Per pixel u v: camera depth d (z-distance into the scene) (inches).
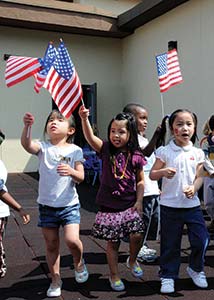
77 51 406.3
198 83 301.9
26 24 369.4
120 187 119.7
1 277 132.0
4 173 115.4
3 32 376.8
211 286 124.6
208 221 204.4
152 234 149.3
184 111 125.7
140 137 144.0
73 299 116.0
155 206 146.7
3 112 379.6
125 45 415.8
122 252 156.3
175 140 128.1
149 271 137.6
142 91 384.8
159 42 352.2
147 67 373.4
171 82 170.9
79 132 376.5
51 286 118.7
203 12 293.1
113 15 388.2
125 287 124.2
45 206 118.7
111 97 421.4
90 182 332.2
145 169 142.1
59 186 117.2
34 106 389.4
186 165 122.6
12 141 383.9
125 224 118.6
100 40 414.6
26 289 123.6
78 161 120.6
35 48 389.1
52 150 119.9
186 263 145.3
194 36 304.5
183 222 123.3
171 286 119.8
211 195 181.8
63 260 148.3
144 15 347.9
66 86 119.0
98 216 122.1
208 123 186.2
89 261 147.7
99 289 122.9
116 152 122.6
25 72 116.6
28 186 315.6
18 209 115.3
